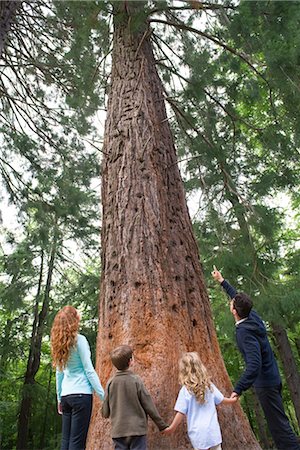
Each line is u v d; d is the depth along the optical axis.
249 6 5.51
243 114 9.62
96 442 3.27
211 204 8.02
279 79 5.85
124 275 4.06
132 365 3.50
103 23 6.81
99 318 4.12
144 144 5.02
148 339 3.64
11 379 15.05
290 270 9.88
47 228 10.02
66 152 9.70
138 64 6.01
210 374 3.61
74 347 3.29
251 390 15.12
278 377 3.32
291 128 7.12
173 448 3.09
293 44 5.44
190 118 7.68
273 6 5.43
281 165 8.65
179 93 6.98
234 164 8.33
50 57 8.83
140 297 3.87
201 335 3.85
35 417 16.20
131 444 2.79
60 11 7.41
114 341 3.75
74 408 3.13
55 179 9.63
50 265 14.76
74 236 11.07
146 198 4.54
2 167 9.38
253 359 3.12
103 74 7.57
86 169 9.76
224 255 7.58
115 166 4.97
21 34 8.63
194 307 4.02
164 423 2.97
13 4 7.82
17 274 12.59
